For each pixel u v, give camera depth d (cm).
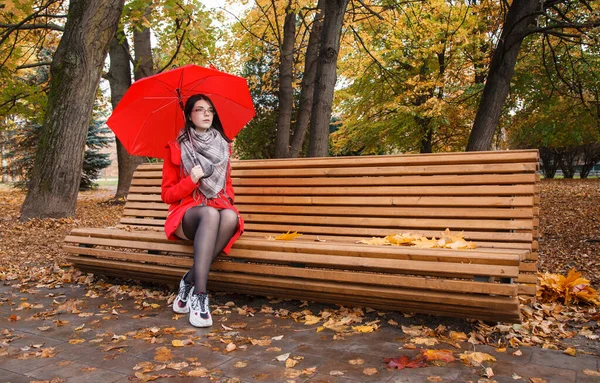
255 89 2198
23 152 2528
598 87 1372
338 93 2128
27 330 304
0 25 1018
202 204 329
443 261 265
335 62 797
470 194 329
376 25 1524
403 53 1900
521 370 227
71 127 838
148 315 332
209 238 314
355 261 288
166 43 1370
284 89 1368
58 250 602
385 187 358
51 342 281
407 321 305
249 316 328
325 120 798
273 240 335
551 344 263
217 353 258
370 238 352
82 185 2628
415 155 354
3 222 817
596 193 1383
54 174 833
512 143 2450
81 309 350
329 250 296
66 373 234
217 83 362
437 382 215
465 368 230
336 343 271
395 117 2038
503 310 258
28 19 1006
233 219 327
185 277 335
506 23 989
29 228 760
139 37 1415
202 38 1246
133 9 1053
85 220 918
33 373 235
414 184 349
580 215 1021
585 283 362
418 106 1766
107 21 835
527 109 1669
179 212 330
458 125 2000
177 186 326
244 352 259
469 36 1608
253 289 341
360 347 264
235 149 2277
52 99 843
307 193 387
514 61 993
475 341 268
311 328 299
